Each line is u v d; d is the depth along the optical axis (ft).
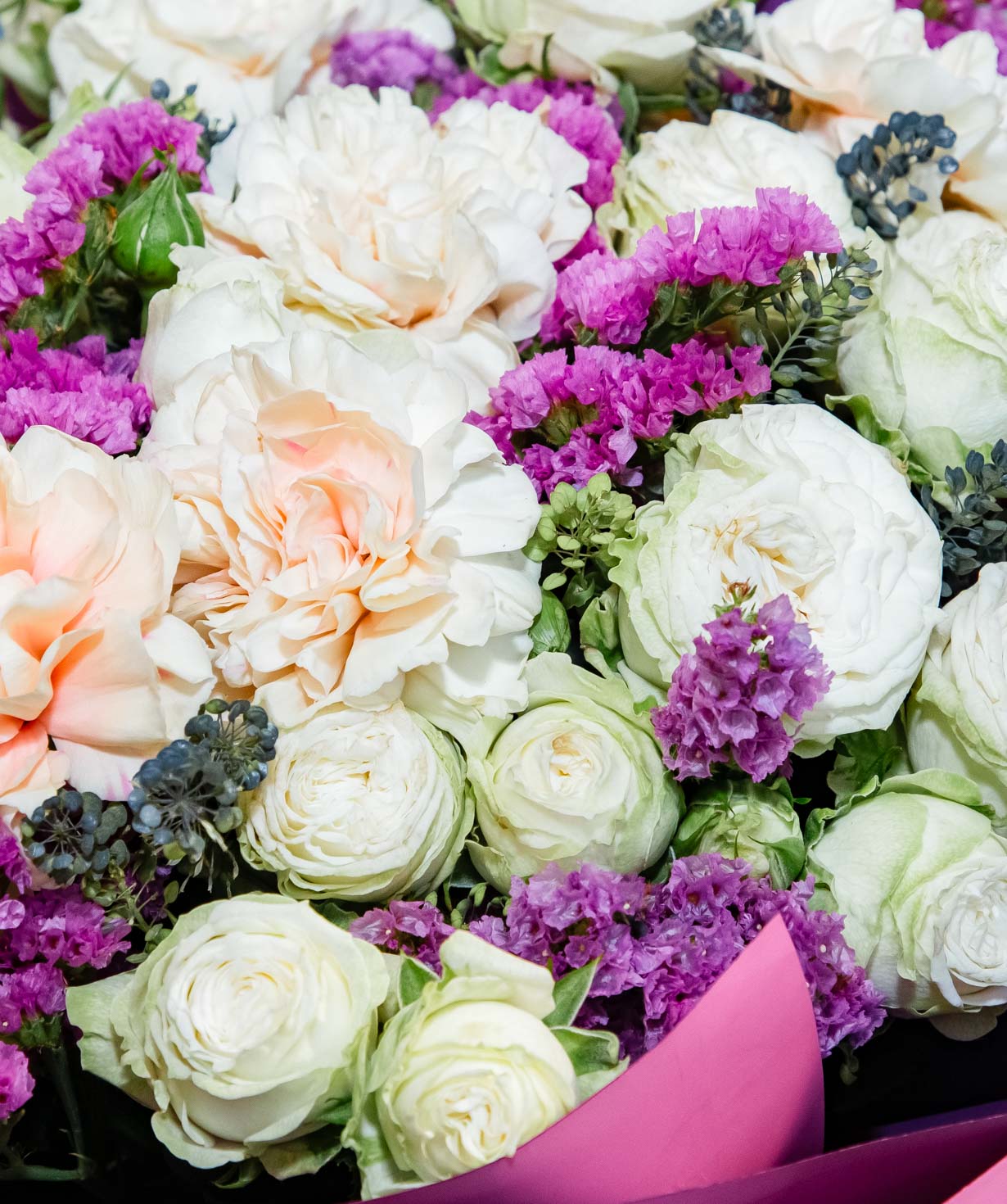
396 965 1.66
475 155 1.99
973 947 1.73
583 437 1.83
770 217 1.82
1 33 2.51
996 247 1.93
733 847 1.74
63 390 1.88
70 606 1.64
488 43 2.36
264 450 1.71
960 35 2.20
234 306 1.82
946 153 2.08
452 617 1.70
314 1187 1.77
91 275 1.98
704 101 2.29
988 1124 1.58
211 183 2.08
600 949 1.64
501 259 1.94
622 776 1.69
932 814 1.77
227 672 1.71
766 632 1.65
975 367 1.89
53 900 1.67
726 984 1.55
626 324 1.88
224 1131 1.61
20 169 2.05
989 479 1.86
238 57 2.27
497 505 1.73
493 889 1.79
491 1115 1.54
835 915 1.71
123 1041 1.64
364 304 1.89
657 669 1.76
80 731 1.66
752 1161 1.63
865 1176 1.59
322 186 1.95
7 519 1.67
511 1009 1.57
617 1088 1.52
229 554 1.71
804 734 1.76
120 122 2.00
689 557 1.73
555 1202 1.56
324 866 1.67
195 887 1.79
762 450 1.77
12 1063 1.61
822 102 2.16
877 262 1.90
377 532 1.66
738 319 1.93
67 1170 1.71
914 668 1.77
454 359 1.92
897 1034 1.89
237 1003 1.59
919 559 1.79
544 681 1.75
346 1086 1.61
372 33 2.33
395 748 1.69
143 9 2.27
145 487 1.67
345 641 1.72
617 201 2.11
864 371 1.91
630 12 2.20
